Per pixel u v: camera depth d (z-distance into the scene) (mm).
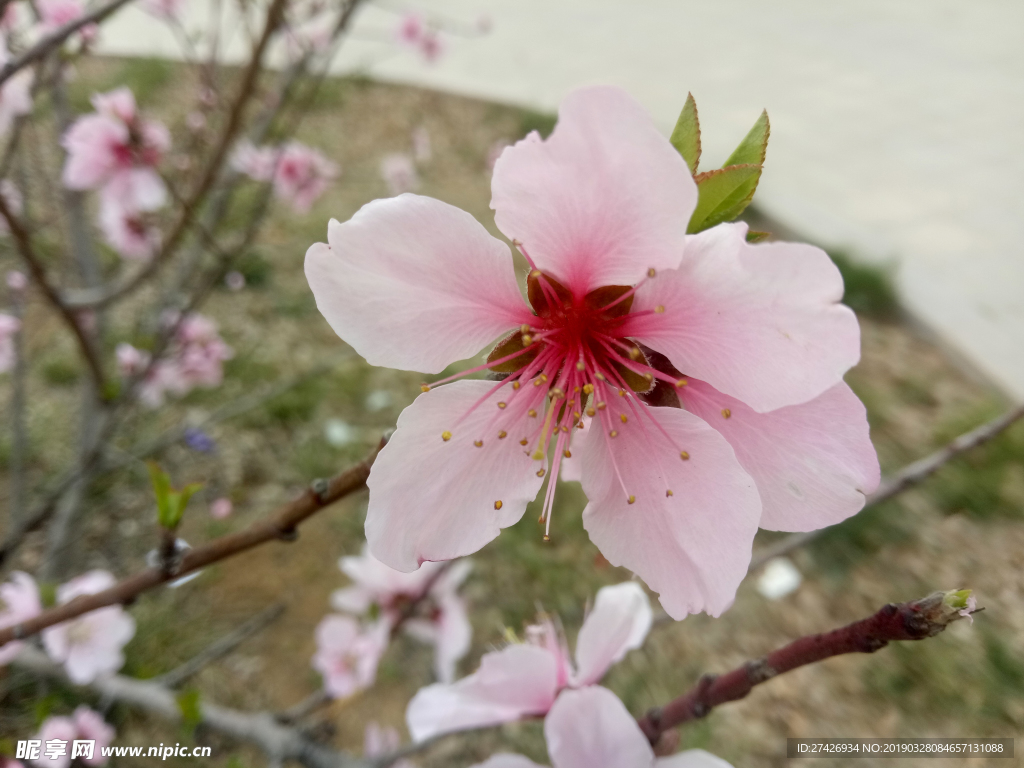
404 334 53
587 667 70
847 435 53
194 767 178
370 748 159
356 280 50
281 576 225
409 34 317
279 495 249
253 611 215
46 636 134
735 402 56
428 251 52
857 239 364
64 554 209
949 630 205
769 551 116
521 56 597
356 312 51
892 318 325
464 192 409
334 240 50
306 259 49
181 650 203
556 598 219
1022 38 619
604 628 70
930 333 311
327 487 60
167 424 264
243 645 207
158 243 198
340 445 266
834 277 47
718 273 49
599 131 46
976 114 491
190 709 121
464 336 56
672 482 55
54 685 178
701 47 618
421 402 55
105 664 138
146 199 165
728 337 51
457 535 55
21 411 188
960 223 379
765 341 49
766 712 193
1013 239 367
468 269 53
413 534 53
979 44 610
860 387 280
